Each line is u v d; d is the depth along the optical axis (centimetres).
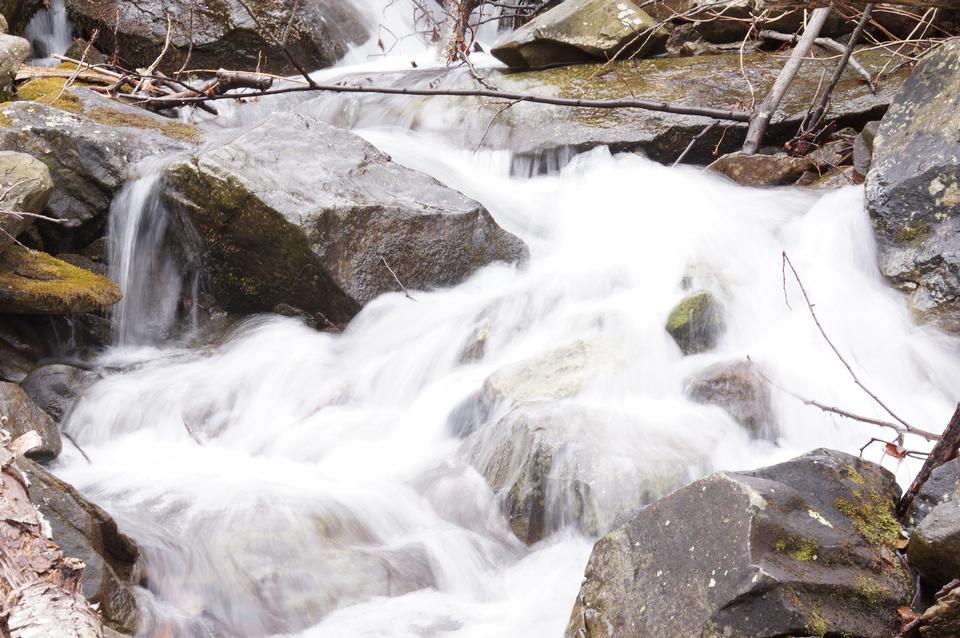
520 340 579
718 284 580
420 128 858
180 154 659
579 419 457
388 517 448
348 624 384
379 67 1049
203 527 428
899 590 320
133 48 1023
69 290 573
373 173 659
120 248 660
